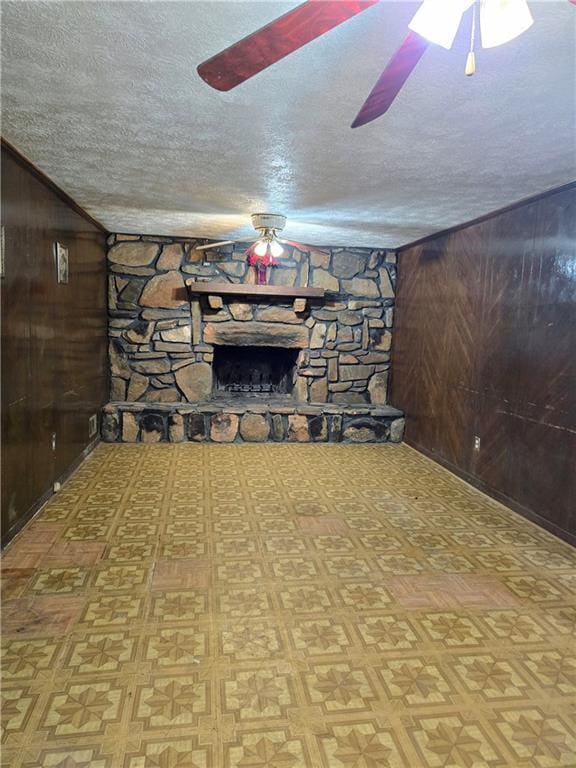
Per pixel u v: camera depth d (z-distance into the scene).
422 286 4.55
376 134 2.09
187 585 2.20
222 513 3.03
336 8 0.99
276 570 2.37
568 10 1.23
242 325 4.98
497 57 1.45
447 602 2.15
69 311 3.47
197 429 4.66
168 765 1.33
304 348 5.13
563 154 2.28
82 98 1.81
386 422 4.91
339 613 2.04
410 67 1.19
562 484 2.80
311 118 1.95
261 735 1.43
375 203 3.24
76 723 1.45
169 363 4.92
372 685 1.64
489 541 2.77
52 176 2.83
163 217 3.89
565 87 1.64
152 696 1.56
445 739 1.44
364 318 5.21
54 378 3.15
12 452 2.50
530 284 3.06
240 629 1.91
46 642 1.79
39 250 2.84
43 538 2.60
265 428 4.77
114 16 1.31
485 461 3.53
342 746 1.41
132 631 1.87
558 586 2.31
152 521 2.87
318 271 5.07
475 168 2.50
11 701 1.52
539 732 1.48
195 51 1.49
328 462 4.20
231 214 3.70
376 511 3.16
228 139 2.19
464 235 3.82
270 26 1.03
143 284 4.80
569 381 2.75
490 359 3.47
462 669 1.73
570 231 2.74
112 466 3.86
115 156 2.45
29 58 1.54
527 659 1.80
